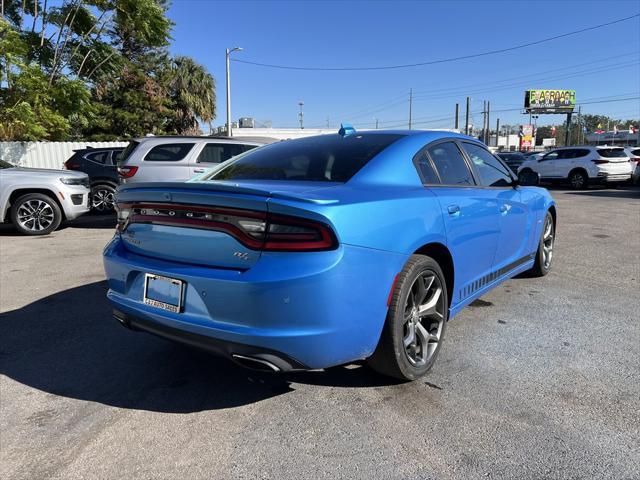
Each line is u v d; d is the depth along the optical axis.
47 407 2.90
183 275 2.60
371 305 2.63
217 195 2.51
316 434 2.59
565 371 3.27
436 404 2.87
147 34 17.08
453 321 4.25
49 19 17.14
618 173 18.73
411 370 3.02
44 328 4.19
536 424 2.65
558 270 5.97
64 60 17.92
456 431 2.60
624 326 4.10
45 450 2.48
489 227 3.84
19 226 9.00
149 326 2.82
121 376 3.29
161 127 32.44
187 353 3.66
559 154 19.98
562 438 2.52
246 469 2.32
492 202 3.90
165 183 2.78
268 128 41.72
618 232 8.73
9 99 15.25
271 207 2.40
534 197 5.02
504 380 3.15
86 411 2.85
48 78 16.91
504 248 4.25
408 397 2.96
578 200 14.53
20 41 14.91
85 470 2.32
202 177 3.60
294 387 3.11
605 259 6.55
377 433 2.59
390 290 2.75
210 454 2.44
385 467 2.32
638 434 2.55
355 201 2.62
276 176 3.23
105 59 18.73
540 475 2.24
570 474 2.25
